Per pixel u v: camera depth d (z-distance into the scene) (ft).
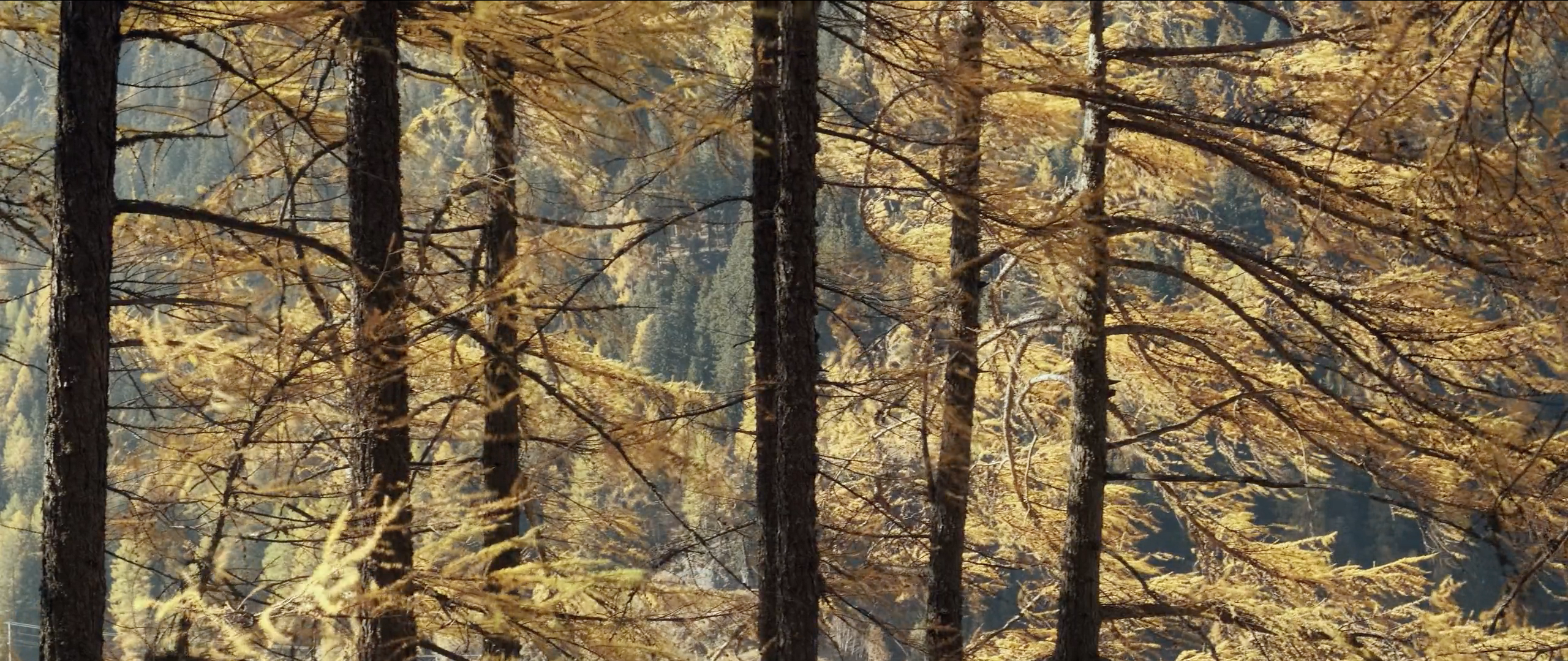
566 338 27.02
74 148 14.78
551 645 14.98
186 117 19.16
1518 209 16.89
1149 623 29.17
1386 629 27.48
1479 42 13.43
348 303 19.99
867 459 32.96
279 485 16.33
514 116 25.85
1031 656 34.32
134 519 17.30
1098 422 26.30
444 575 13.50
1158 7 28.02
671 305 130.62
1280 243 25.17
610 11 15.58
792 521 20.12
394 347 17.46
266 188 22.53
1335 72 21.67
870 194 29.43
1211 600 28.22
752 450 28.09
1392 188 20.94
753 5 20.33
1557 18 12.80
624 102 17.94
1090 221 21.84
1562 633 22.27
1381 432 22.82
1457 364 24.26
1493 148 14.69
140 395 18.29
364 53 18.21
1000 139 25.08
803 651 20.15
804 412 19.98
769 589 23.03
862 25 22.86
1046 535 33.27
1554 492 20.26
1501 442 20.58
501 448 24.20
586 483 25.70
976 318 27.61
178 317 19.62
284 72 20.62
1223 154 22.20
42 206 18.71
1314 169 21.18
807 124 19.52
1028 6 25.82
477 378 22.15
